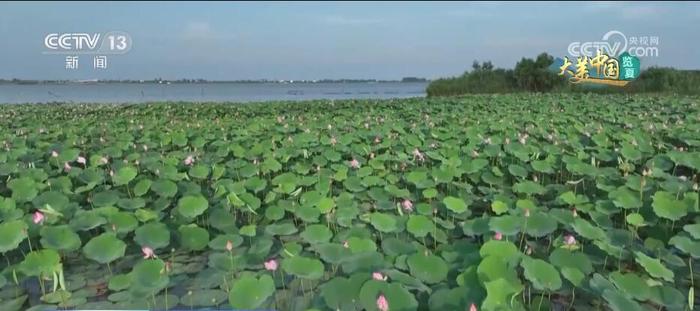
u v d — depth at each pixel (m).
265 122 10.22
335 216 4.07
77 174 5.19
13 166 5.42
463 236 4.07
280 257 3.66
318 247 3.26
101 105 18.45
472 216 4.70
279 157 6.28
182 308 2.94
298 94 55.84
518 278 2.88
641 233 4.06
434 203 4.74
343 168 5.35
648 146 6.52
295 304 2.95
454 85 33.25
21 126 10.39
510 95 22.88
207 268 3.47
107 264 3.58
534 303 2.83
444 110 13.91
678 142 7.64
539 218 3.62
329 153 6.13
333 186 5.45
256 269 3.36
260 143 7.00
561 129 8.41
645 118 10.38
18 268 2.96
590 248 3.57
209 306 2.95
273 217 4.15
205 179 5.73
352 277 2.69
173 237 3.93
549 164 5.64
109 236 3.34
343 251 3.21
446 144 6.93
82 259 3.68
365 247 3.26
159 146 7.73
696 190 4.66
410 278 2.79
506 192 5.16
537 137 8.00
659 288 2.80
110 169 6.25
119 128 9.54
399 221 3.83
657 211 3.72
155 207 4.47
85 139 8.02
